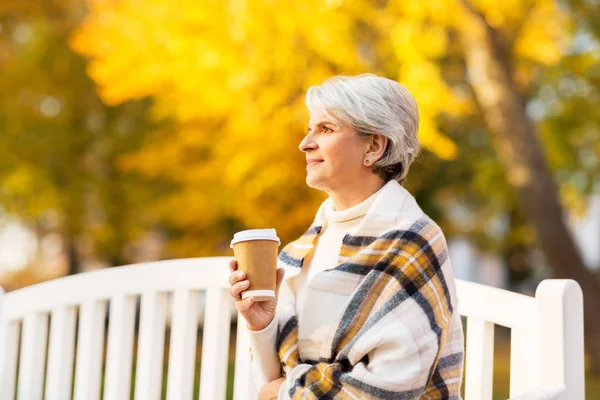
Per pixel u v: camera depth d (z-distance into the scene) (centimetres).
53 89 1252
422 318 181
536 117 1116
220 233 1189
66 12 1245
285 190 949
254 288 189
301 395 184
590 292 881
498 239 1622
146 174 1098
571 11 859
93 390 272
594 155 1114
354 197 206
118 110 1305
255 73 737
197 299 261
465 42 840
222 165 950
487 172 1177
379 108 198
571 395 187
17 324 296
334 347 188
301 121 786
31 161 1278
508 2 769
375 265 188
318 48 714
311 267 211
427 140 700
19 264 1683
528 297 207
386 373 177
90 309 275
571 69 933
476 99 983
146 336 262
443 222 1499
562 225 868
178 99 820
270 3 694
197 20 735
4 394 291
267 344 204
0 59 1235
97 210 1342
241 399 245
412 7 706
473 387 215
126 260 1427
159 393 261
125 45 777
